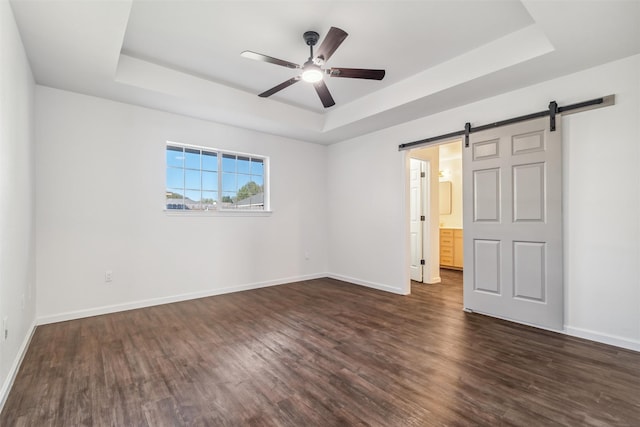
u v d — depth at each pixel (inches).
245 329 115.3
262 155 183.5
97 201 130.6
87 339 105.0
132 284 139.3
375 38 103.2
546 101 112.5
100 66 103.3
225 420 64.2
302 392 74.2
